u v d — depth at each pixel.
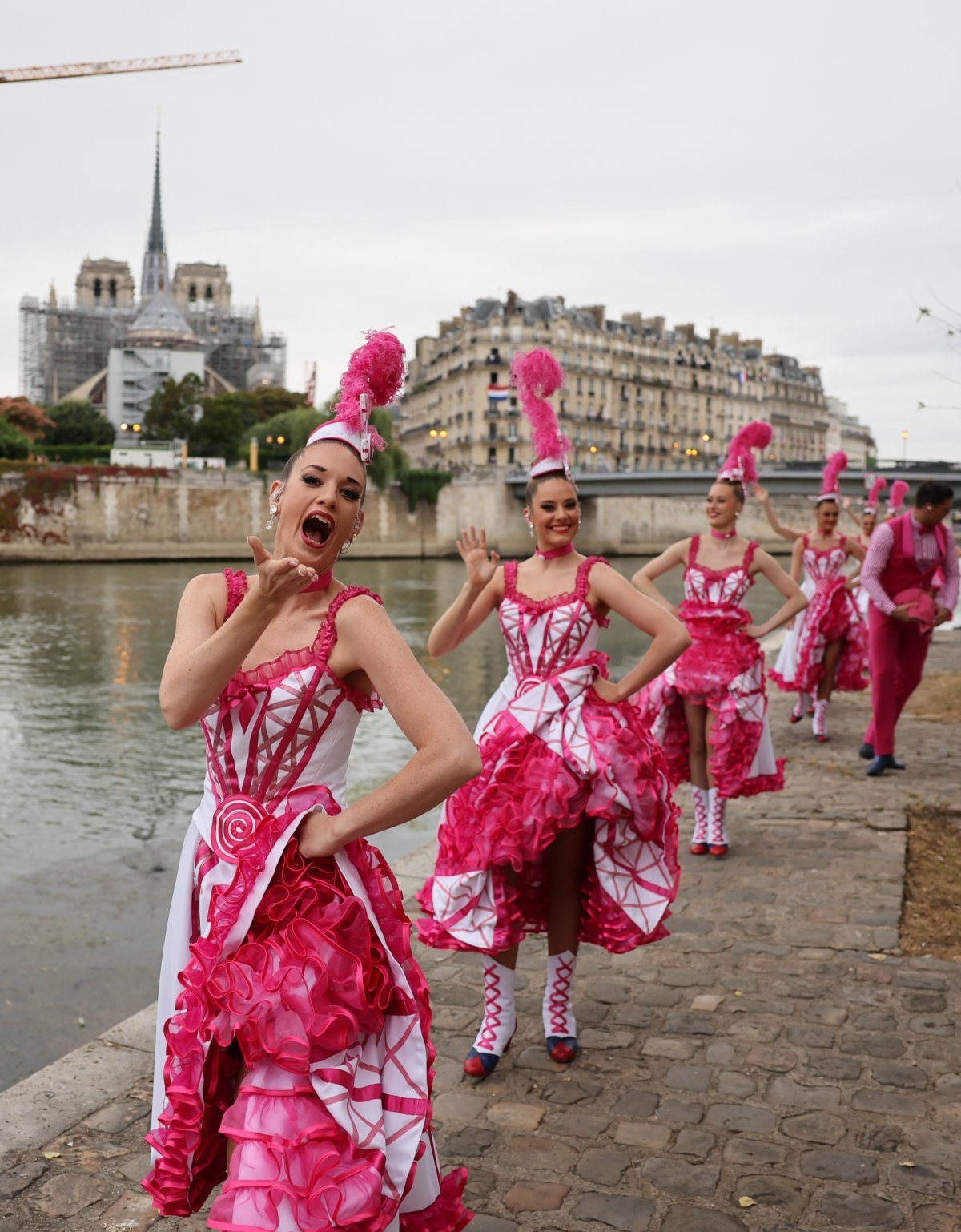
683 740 6.33
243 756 2.15
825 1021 3.98
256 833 2.11
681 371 119.94
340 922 2.04
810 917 5.08
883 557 7.85
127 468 69.88
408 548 78.56
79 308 168.12
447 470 81.81
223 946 2.06
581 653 3.88
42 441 107.94
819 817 6.92
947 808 7.05
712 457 99.06
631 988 4.32
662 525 90.69
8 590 43.19
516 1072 3.63
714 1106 3.38
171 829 9.20
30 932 6.61
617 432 110.94
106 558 69.31
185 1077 2.03
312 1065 1.90
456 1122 3.30
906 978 4.37
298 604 2.23
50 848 8.55
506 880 3.71
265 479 73.50
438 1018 4.05
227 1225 1.78
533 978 4.44
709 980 4.38
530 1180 2.98
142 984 5.82
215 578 2.31
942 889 5.53
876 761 8.16
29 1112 3.31
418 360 126.44
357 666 2.15
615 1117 3.33
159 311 144.12
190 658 2.03
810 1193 2.91
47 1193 2.89
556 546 3.99
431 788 2.03
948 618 7.77
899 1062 3.66
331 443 2.24
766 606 27.17
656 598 6.35
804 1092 3.46
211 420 100.38
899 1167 3.03
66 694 17.27
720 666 6.03
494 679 17.30
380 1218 1.84
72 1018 5.36
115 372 137.62
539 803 3.57
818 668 9.50
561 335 103.62
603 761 3.65
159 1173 2.03
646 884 3.79
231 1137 2.00
